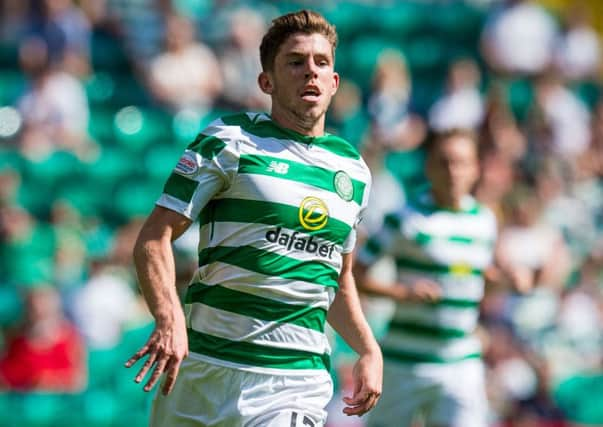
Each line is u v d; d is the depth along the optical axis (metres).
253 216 14.52
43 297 32.84
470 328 24.11
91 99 44.50
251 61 44.81
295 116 14.80
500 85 46.22
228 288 14.60
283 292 14.57
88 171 41.22
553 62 48.72
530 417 34.72
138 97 44.91
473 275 24.11
